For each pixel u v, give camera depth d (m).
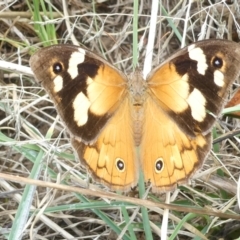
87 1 0.38
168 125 0.29
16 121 0.33
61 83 0.29
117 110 0.29
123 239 0.32
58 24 0.37
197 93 0.29
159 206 0.30
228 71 0.28
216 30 0.36
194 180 0.32
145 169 0.29
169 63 0.29
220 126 0.34
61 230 0.32
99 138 0.29
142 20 0.38
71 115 0.29
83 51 0.29
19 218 0.30
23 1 0.38
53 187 0.30
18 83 0.37
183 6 0.36
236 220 0.32
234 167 0.33
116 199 0.30
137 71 0.30
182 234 0.32
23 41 0.37
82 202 0.32
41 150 0.32
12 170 0.35
